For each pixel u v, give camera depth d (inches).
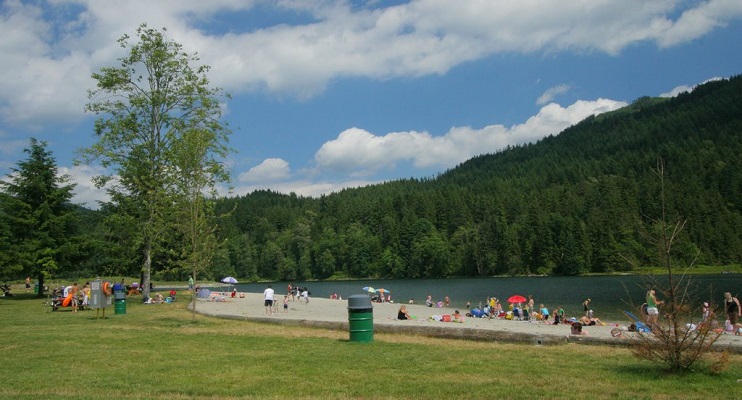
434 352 540.1
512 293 2751.0
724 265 3678.6
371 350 558.3
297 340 649.6
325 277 5457.7
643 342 418.3
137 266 1701.5
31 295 1612.9
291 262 5428.2
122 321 882.8
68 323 844.6
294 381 400.2
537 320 1144.2
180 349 574.2
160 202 1234.0
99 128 1294.3
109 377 418.3
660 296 628.7
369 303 637.3
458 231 5152.6
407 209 5654.5
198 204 934.4
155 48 1315.2
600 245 4128.9
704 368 408.8
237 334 715.4
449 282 4124.0
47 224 1515.7
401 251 5157.5
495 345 602.5
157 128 1328.7
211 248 952.3
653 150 6909.5
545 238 4500.5
